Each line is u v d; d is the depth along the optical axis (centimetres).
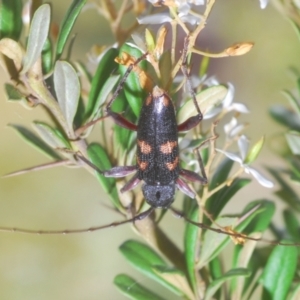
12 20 26
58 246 53
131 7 28
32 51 25
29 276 51
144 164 27
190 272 27
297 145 28
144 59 26
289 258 27
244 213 27
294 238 28
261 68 48
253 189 49
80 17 52
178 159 27
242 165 27
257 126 48
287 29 47
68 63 26
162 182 27
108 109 26
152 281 46
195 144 27
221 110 27
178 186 27
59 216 53
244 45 26
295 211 29
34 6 26
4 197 53
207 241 27
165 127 27
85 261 52
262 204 27
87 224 53
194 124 27
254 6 47
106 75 27
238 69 49
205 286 27
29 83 26
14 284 51
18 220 53
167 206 27
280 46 47
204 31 48
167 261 28
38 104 26
